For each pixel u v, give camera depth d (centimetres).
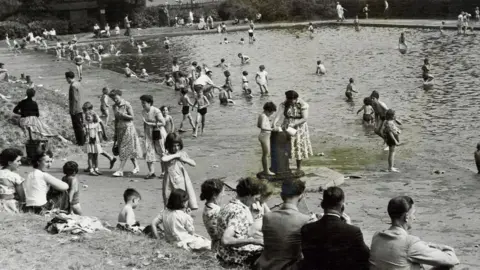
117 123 1888
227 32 8362
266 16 9100
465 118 2827
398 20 7744
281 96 3759
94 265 972
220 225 973
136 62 6066
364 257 810
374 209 1530
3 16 9056
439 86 3669
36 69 5459
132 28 9281
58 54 6353
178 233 1106
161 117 1848
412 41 5862
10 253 1016
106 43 8031
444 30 6506
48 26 8962
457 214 1491
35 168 1310
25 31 8819
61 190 1305
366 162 2031
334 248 805
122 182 1820
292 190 900
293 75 4525
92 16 9450
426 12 7788
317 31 7594
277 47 6353
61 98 2997
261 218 990
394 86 3797
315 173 1803
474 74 3969
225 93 3519
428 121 2816
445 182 1778
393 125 1886
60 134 2397
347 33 7119
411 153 2180
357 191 1695
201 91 2616
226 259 976
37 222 1188
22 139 2245
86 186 1750
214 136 2580
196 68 4034
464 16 6094
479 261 1190
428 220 1453
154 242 1088
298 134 1759
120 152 1891
